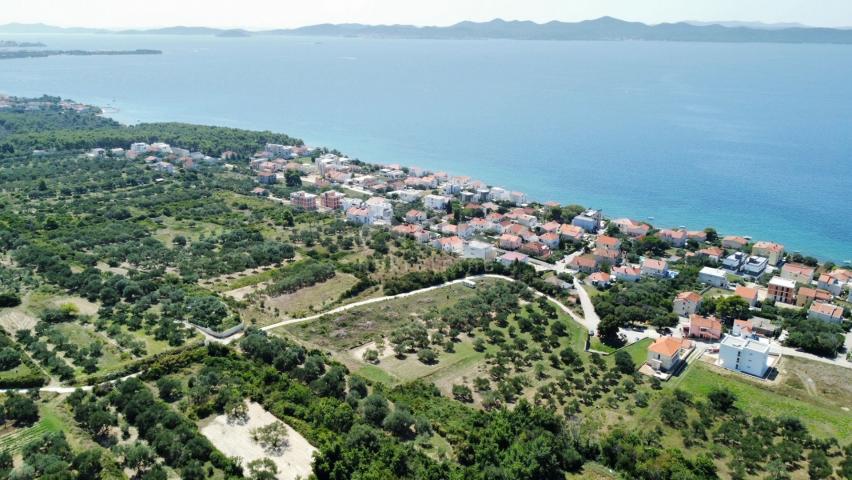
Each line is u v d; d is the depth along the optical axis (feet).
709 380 601.21
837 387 589.73
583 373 600.80
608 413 529.04
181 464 415.03
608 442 465.06
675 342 633.61
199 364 555.69
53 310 643.45
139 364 547.08
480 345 645.51
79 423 458.91
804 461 468.34
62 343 577.43
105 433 445.37
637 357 647.97
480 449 445.37
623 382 584.81
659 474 433.48
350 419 473.26
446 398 538.47
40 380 513.04
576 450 463.42
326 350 621.31
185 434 435.53
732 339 645.51
